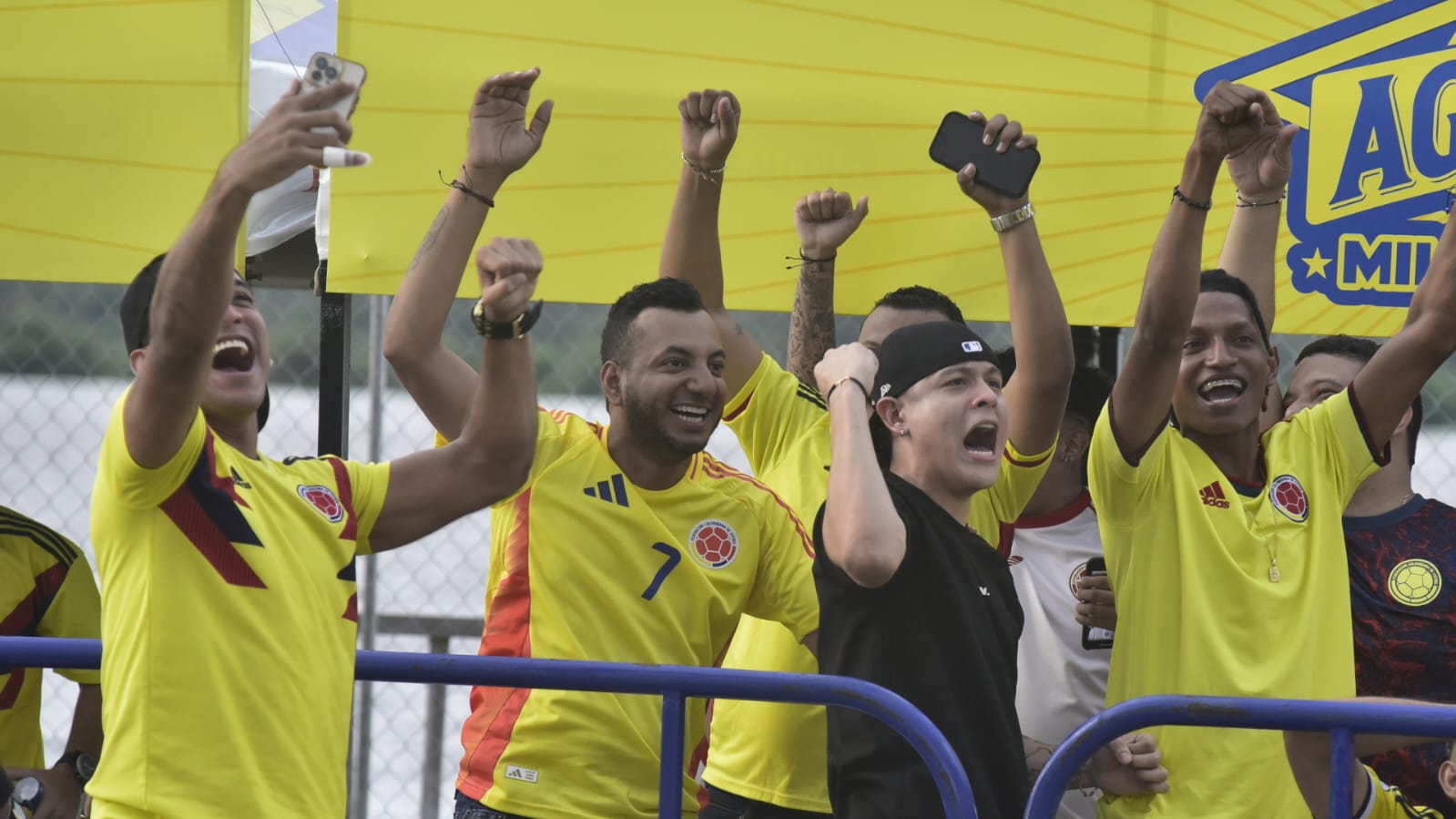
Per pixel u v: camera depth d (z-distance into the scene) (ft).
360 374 66.85
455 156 43.78
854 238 44.96
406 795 57.52
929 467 32.76
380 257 43.70
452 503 32.04
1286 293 45.65
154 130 42.98
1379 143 45.27
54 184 42.88
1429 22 45.01
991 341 59.06
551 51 44.11
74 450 63.46
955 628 30.81
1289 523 36.22
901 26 44.70
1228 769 34.30
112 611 28.60
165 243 43.06
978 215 44.83
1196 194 35.24
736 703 39.65
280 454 64.69
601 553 35.22
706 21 44.39
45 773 37.11
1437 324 36.27
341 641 30.30
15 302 63.52
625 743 34.12
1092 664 41.37
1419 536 40.04
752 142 44.73
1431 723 27.96
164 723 27.71
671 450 35.73
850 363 32.32
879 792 30.30
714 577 35.83
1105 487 36.29
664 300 36.22
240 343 30.58
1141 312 35.58
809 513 40.24
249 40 43.19
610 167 44.32
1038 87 44.91
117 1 42.91
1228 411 36.78
